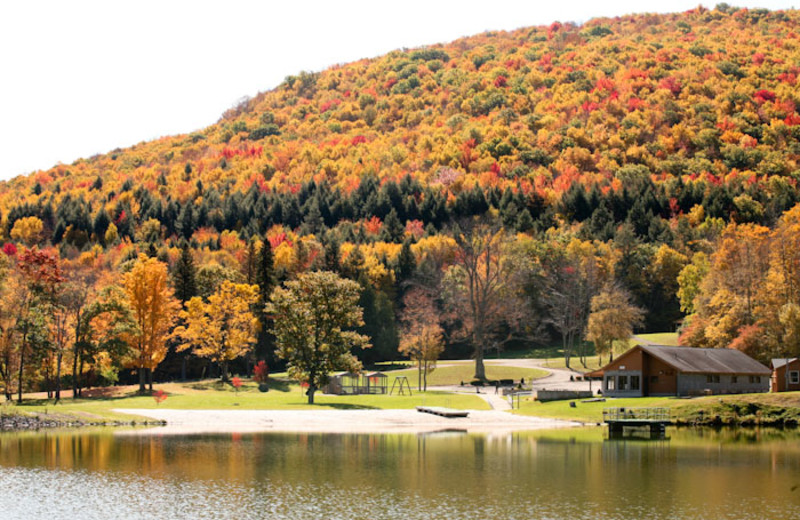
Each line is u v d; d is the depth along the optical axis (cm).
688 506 3838
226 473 4628
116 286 10181
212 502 3869
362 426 7288
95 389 10600
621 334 12150
